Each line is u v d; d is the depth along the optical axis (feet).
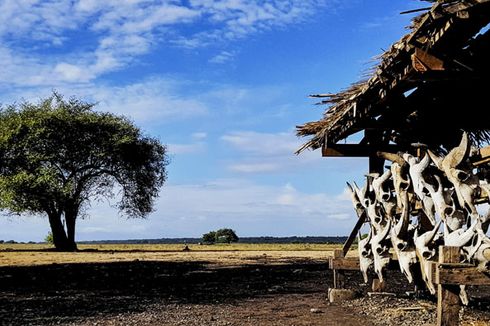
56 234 155.53
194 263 87.04
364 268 37.32
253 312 35.01
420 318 30.27
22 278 62.69
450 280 22.25
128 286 53.36
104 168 155.74
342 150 41.68
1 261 94.63
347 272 61.72
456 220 25.29
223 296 44.37
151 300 42.32
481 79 25.34
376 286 39.65
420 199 28.94
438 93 30.91
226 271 70.44
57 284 55.77
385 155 33.47
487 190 23.62
